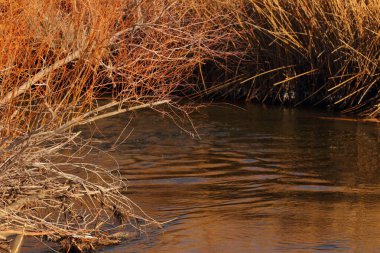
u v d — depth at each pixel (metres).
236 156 11.26
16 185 6.79
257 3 16.89
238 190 9.29
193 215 8.18
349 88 15.70
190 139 12.49
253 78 16.97
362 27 15.40
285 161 10.95
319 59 16.31
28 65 6.93
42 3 7.50
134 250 7.07
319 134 13.08
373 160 11.06
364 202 8.77
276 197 8.96
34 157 6.87
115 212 7.56
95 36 7.35
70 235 6.99
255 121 14.34
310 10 16.12
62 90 7.04
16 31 6.79
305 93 16.61
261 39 16.89
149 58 8.70
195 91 17.06
